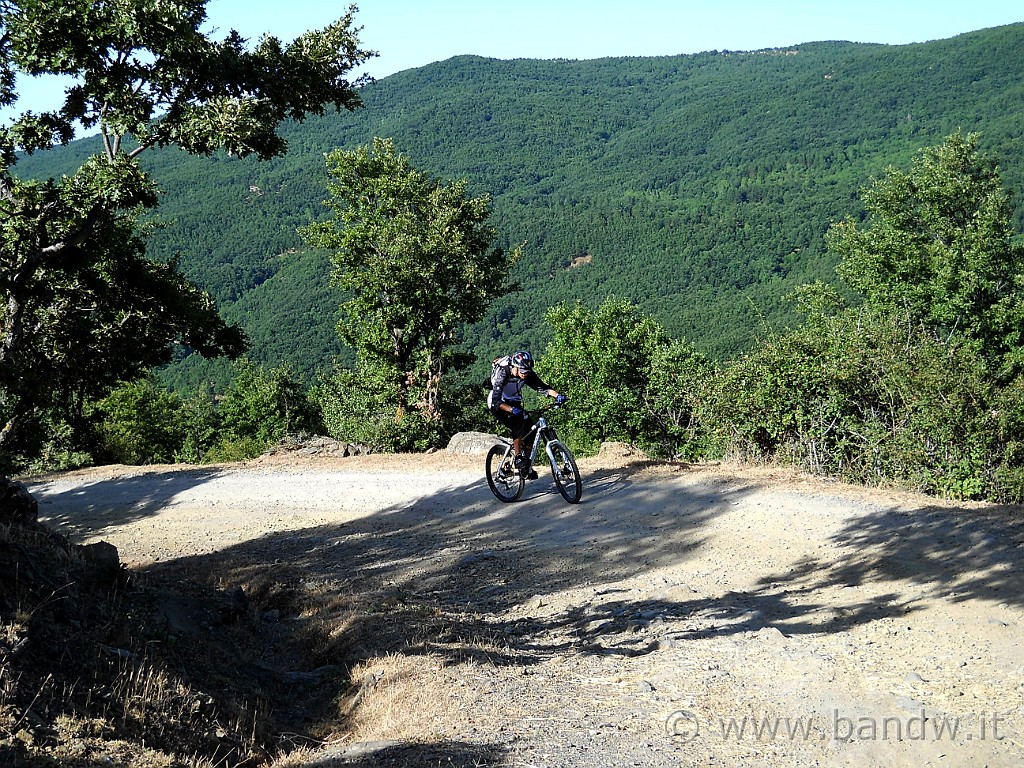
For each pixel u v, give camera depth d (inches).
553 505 562.6
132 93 409.7
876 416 643.5
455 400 1592.0
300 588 432.1
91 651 231.8
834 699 214.5
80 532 693.9
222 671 269.6
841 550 391.5
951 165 1513.3
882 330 677.9
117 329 645.3
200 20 432.8
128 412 2491.4
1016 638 251.1
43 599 245.1
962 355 603.2
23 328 606.5
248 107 417.1
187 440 3085.6
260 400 2947.8
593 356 1923.0
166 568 499.8
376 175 1419.8
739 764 182.2
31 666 207.9
